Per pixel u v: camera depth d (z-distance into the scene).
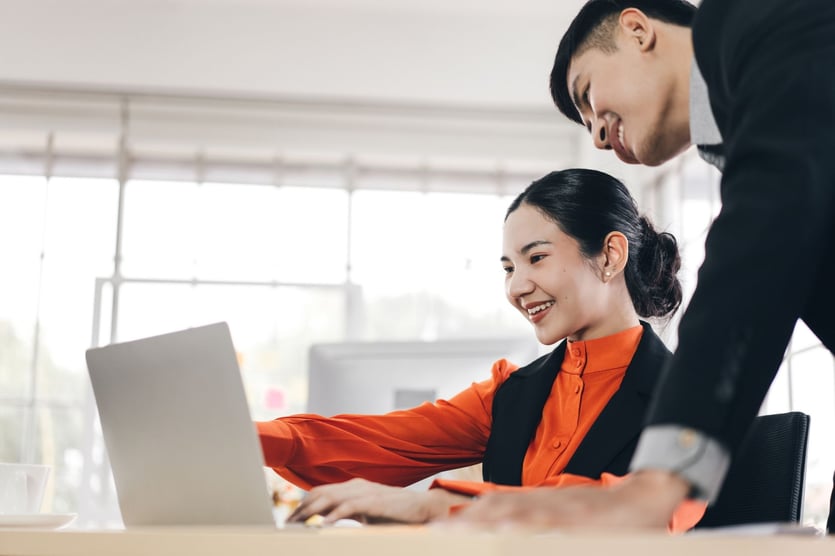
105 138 5.08
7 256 5.00
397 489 1.00
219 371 1.05
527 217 1.54
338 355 2.19
